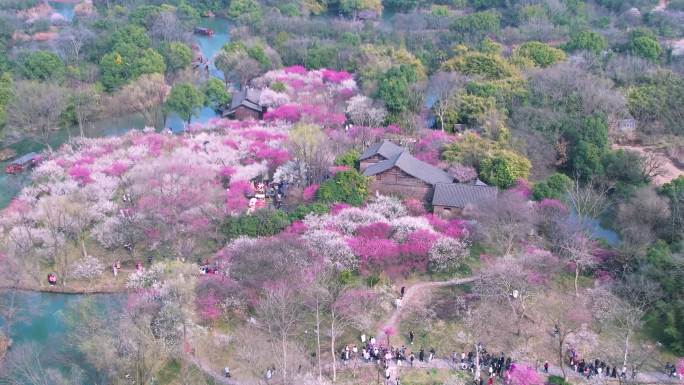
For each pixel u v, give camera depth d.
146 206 93.75
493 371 67.81
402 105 134.00
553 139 118.44
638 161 109.38
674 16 196.88
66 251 88.94
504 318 75.12
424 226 86.88
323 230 85.12
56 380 64.75
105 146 120.94
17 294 82.56
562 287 80.69
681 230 86.81
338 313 74.25
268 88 148.62
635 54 160.25
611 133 127.38
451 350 71.56
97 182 104.19
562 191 97.62
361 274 81.88
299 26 195.12
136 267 89.44
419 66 158.25
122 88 148.38
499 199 90.50
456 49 165.25
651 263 77.69
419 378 67.12
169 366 69.94
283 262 77.31
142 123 145.50
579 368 68.25
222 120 136.12
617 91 134.62
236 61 164.00
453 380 66.31
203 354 71.69
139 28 172.75
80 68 153.50
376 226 86.19
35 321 79.06
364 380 67.12
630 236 85.94
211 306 74.94
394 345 72.44
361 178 99.44
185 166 103.50
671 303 74.19
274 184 108.12
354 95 145.12
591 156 110.56
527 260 78.62
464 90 134.25
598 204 100.31
